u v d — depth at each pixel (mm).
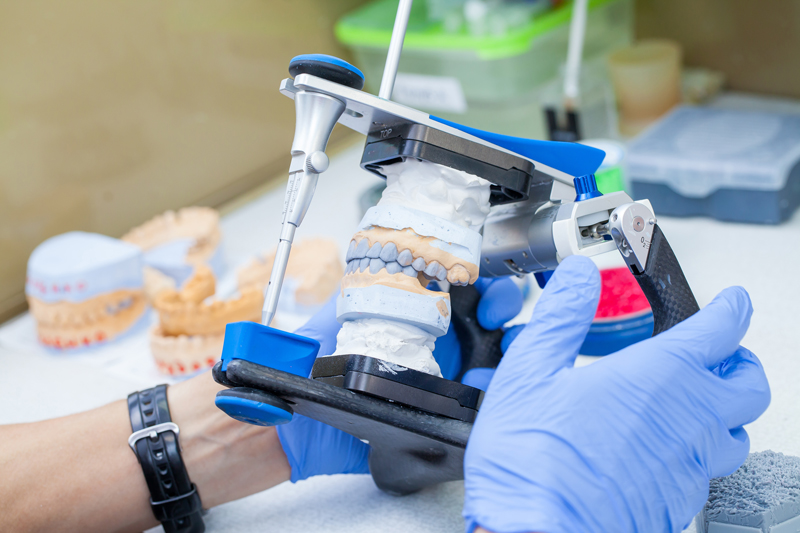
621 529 433
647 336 731
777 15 1235
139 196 1231
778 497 459
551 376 452
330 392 426
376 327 461
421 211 465
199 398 607
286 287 939
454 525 556
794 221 951
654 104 1226
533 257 508
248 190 1373
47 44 1086
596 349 741
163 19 1198
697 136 1063
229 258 1132
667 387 453
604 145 906
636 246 476
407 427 442
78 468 583
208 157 1307
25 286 1115
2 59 1048
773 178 912
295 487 644
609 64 1246
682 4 1332
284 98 1393
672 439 448
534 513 413
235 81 1313
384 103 442
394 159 478
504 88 1165
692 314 504
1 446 596
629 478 437
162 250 1080
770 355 716
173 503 575
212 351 833
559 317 462
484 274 558
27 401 841
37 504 573
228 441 593
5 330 1054
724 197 964
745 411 481
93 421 611
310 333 619
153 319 1005
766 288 821
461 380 602
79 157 1150
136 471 585
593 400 444
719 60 1335
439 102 1262
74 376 889
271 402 415
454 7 1250
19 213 1099
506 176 473
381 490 616
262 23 1324
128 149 1203
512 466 429
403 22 510
